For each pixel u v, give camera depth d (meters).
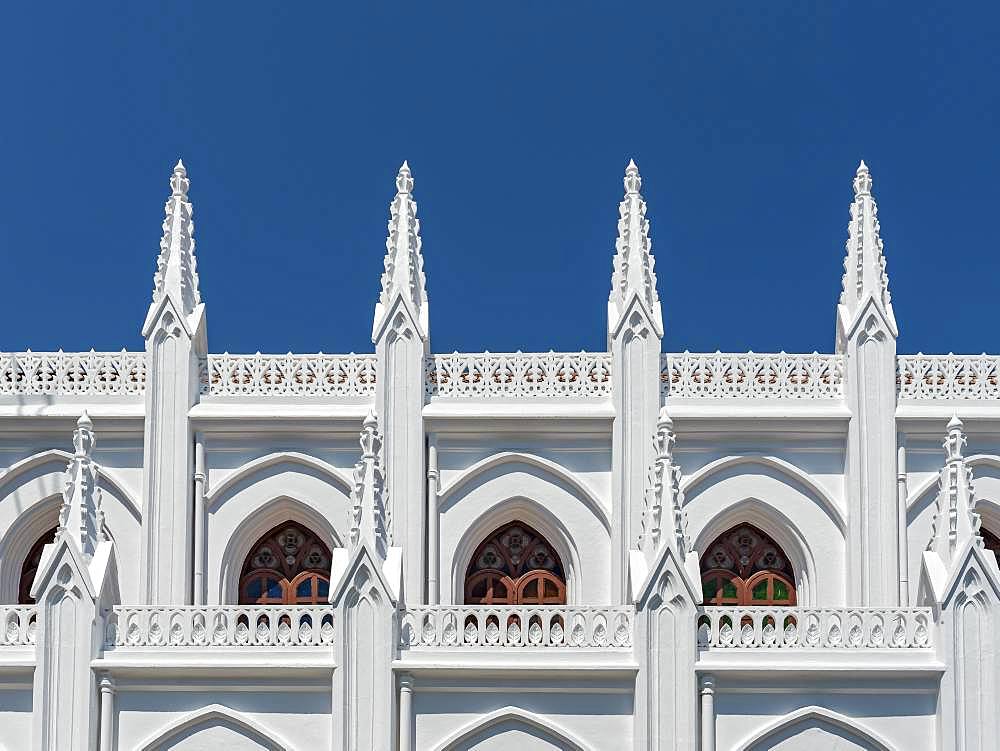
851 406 46.72
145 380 47.03
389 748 37.41
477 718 37.97
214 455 47.19
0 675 38.06
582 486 46.81
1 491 47.12
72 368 47.47
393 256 48.12
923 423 46.66
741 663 37.94
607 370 47.44
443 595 46.38
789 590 47.19
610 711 38.09
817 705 38.03
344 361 47.69
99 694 37.94
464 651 38.34
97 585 38.19
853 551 46.06
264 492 47.06
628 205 48.69
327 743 37.84
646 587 38.09
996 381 47.22
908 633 38.47
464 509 46.84
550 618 38.59
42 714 37.53
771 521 47.19
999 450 47.09
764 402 47.09
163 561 46.09
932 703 37.97
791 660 38.12
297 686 38.09
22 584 47.38
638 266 47.69
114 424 46.97
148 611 38.53
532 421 46.81
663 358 47.50
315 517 47.22
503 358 47.41
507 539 47.62
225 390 47.50
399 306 47.34
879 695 38.06
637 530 46.19
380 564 38.25
